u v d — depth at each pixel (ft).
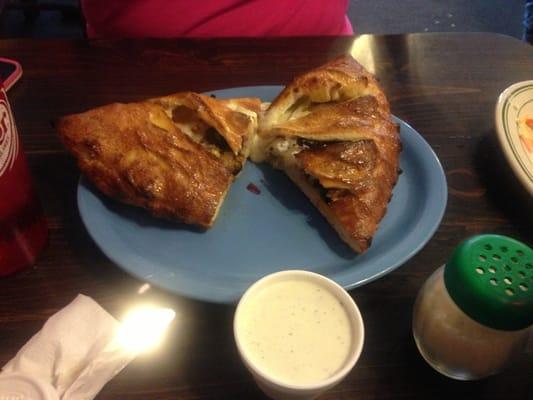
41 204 1.60
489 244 1.13
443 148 1.93
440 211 1.58
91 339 1.24
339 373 1.06
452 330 1.20
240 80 2.09
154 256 1.45
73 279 1.45
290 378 1.07
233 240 1.54
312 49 2.25
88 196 1.54
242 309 1.14
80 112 1.92
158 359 1.29
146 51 2.19
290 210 1.65
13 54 2.12
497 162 1.88
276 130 1.73
